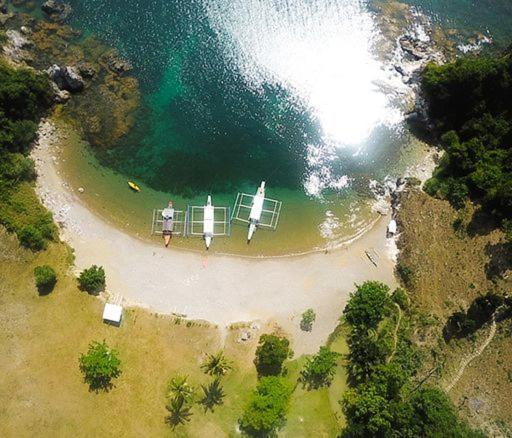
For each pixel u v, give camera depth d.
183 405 71.00
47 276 75.25
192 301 79.50
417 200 87.69
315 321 78.88
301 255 85.06
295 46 104.38
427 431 64.94
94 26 104.00
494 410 69.44
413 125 97.62
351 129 97.38
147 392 71.50
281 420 70.75
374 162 94.62
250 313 79.00
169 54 102.50
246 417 68.19
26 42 99.50
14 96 86.44
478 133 90.19
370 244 86.25
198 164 92.81
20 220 80.25
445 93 93.00
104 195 88.50
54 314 75.25
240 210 88.56
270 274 82.75
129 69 100.19
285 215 88.62
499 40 109.06
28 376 71.00
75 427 68.81
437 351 74.50
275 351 71.75
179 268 82.44
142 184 90.25
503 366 71.81
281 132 96.88
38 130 91.75
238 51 103.44
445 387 71.81
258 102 99.25
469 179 86.31
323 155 95.00
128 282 80.44
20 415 68.81
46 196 86.44
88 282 76.44
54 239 81.25
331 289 81.75
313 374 74.00
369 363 72.69
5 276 76.88
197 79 100.69
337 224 88.38
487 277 78.25
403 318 78.19
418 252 82.94
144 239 84.94
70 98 96.00
